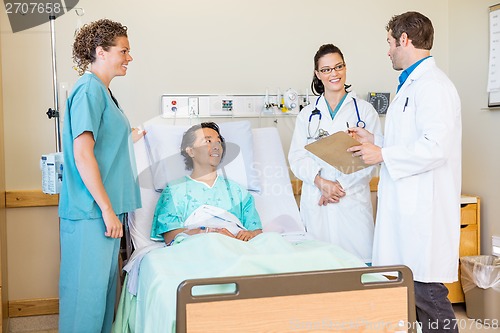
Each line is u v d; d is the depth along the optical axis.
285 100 3.03
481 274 2.71
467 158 3.13
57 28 2.78
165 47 2.92
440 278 2.05
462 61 3.15
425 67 2.07
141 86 2.90
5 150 2.76
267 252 1.86
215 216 2.27
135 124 2.90
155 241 2.27
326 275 1.50
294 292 1.47
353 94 2.54
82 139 1.92
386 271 1.55
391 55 2.17
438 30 3.27
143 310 1.85
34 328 2.83
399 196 2.07
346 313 1.51
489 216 2.96
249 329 1.44
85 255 1.97
